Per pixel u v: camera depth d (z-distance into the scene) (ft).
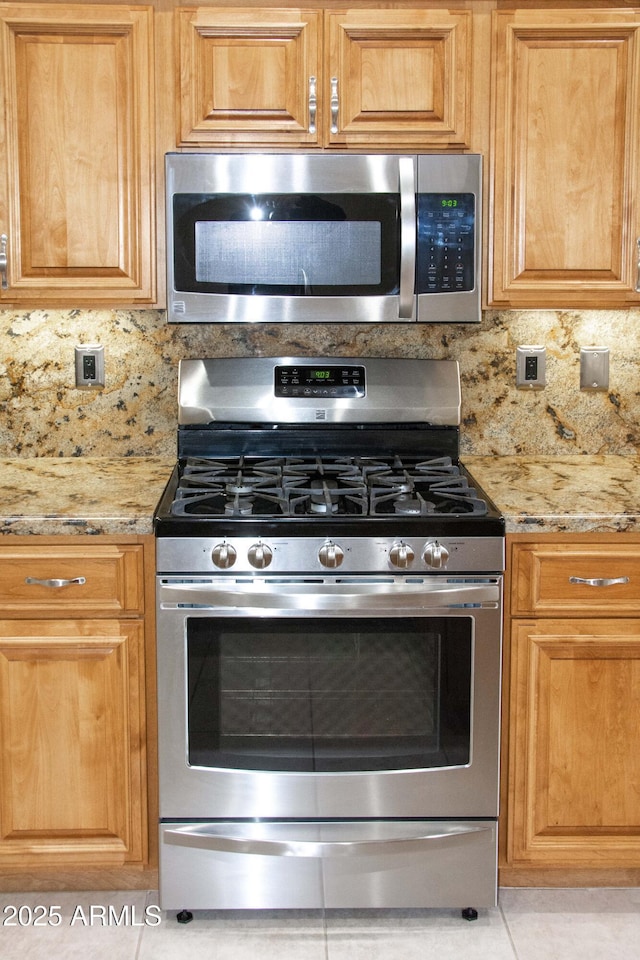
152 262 7.90
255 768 7.25
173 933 7.34
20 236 7.80
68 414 9.05
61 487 7.91
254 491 7.57
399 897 7.41
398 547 6.91
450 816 7.36
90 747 7.32
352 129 7.79
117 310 8.87
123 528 6.98
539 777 7.42
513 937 7.30
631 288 7.98
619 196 7.89
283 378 8.75
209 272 7.82
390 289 7.86
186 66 7.66
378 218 7.77
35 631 7.15
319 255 7.82
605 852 7.56
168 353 8.97
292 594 6.95
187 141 7.76
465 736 7.23
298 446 8.86
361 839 7.30
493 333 9.04
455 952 7.14
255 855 7.32
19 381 8.97
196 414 8.70
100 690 7.23
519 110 7.79
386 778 7.26
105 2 7.62
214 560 6.89
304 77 7.70
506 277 7.98
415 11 7.68
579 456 9.21
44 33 7.61
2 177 7.69
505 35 7.68
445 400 8.80
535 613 7.20
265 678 7.14
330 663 7.13
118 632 7.17
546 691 7.30
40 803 7.38
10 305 7.93
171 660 7.09
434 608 7.04
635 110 7.75
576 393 9.16
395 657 7.13
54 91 7.66
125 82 7.69
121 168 7.78
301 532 6.92
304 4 7.68
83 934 7.30
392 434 8.87
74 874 7.78
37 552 7.04
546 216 7.91
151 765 7.41
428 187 7.76
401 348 9.04
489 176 7.88
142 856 7.49
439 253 7.83
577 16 7.68
